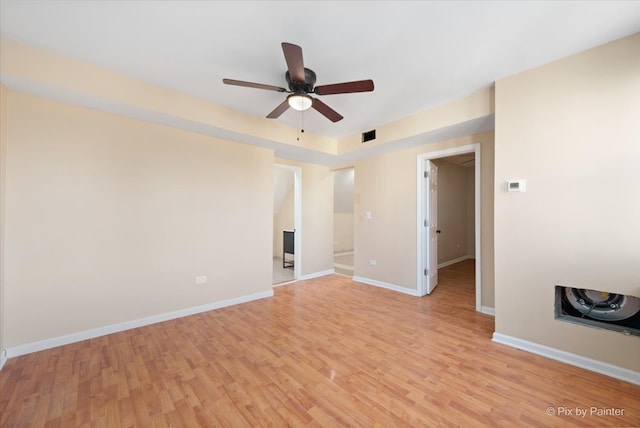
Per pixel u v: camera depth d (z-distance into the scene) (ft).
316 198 16.75
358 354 7.36
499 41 6.26
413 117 10.72
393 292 13.33
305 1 5.02
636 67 6.06
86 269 8.29
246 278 12.04
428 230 12.89
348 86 6.53
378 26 5.72
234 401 5.52
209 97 9.23
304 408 5.32
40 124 7.57
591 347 6.57
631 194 6.11
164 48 6.54
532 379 6.22
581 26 5.75
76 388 5.91
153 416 5.11
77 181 8.14
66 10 5.26
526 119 7.51
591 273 6.59
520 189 7.58
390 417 5.08
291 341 8.14
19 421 4.97
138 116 8.86
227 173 11.46
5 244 7.09
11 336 7.16
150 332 8.79
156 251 9.63
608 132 6.37
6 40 6.21
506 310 7.88
